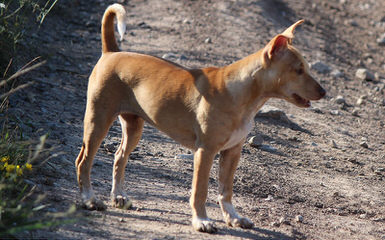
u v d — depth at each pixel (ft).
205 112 21.22
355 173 34.27
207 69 22.27
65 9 59.47
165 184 27.14
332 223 26.11
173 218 22.82
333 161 35.91
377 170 35.04
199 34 59.21
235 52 55.57
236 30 62.18
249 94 21.48
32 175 23.95
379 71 61.36
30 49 43.91
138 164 29.25
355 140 41.11
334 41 68.44
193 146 22.47
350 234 24.98
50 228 19.35
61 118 33.99
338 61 61.26
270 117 41.75
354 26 77.77
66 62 45.68
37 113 33.63
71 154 28.02
